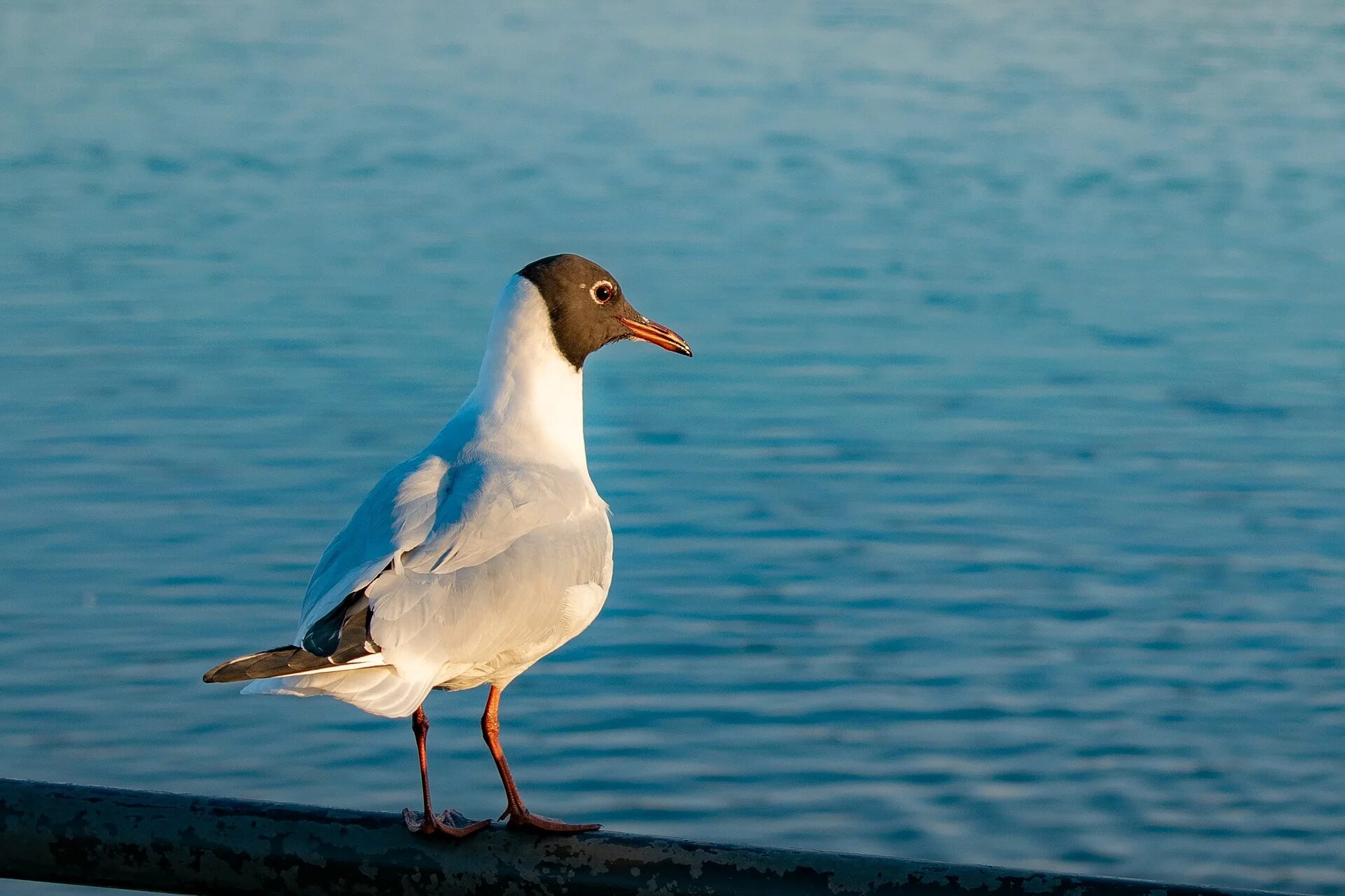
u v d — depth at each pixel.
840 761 13.79
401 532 5.76
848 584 16.59
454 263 27.67
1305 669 15.20
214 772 13.47
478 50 51.72
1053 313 25.34
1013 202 32.97
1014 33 55.59
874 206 32.44
